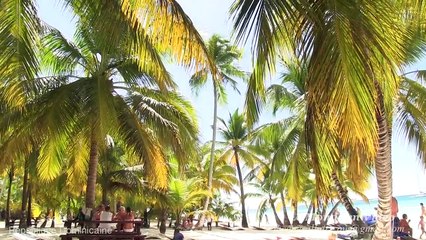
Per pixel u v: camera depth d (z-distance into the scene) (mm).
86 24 10086
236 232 26484
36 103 13672
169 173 17062
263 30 5062
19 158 14289
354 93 4113
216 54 28609
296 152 15922
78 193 24453
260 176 41406
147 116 14875
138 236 14477
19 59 7828
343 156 8172
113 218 15891
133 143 14422
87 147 16375
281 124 22031
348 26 4344
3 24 7617
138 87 16688
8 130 14266
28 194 30344
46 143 13992
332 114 4402
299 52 4637
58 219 46656
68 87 14102
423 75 12852
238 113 36375
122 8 7152
